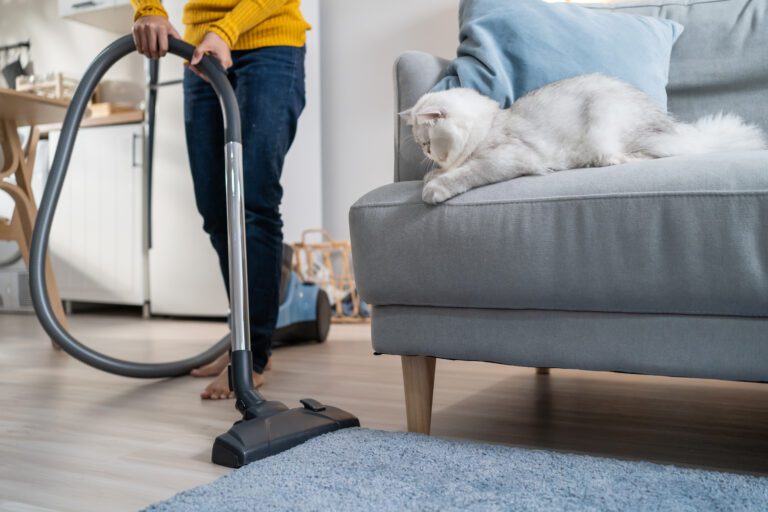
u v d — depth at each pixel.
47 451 1.25
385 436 1.22
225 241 1.87
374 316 1.30
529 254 1.12
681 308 1.05
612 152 1.30
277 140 1.77
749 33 1.64
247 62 1.76
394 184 1.34
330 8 3.81
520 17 1.53
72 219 3.92
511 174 1.23
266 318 1.82
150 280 3.66
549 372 2.01
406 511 0.88
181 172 3.53
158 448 1.26
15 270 4.11
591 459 1.09
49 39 4.66
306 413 1.28
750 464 1.16
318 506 0.90
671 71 1.68
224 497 0.94
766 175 0.99
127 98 4.38
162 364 1.92
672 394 1.72
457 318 1.22
